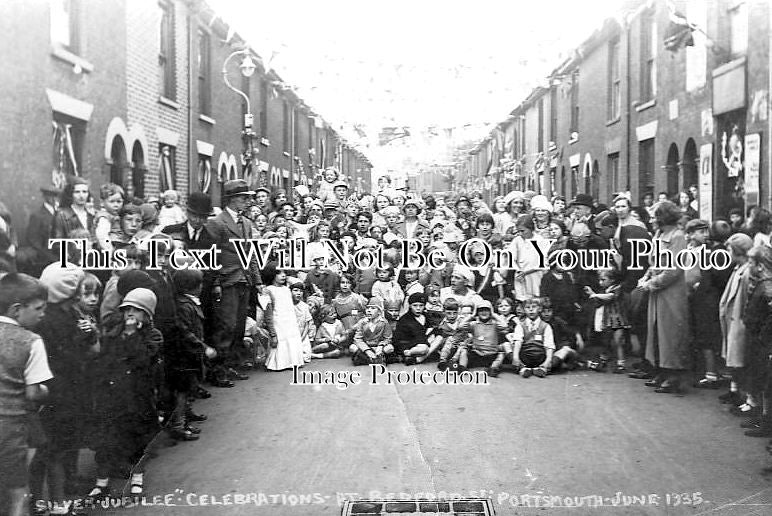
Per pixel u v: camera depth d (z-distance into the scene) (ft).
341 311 25.48
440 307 23.93
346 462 14.46
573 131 39.22
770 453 14.60
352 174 68.23
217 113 45.55
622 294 22.03
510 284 23.30
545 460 14.44
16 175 19.81
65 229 17.83
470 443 15.44
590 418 17.11
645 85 31.17
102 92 26.11
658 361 19.84
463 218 34.42
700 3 25.32
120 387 12.92
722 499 12.47
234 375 21.98
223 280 21.61
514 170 52.39
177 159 37.42
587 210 25.31
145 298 13.42
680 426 16.44
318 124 59.21
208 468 14.24
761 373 16.72
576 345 22.38
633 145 31.81
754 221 20.38
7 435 11.15
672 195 28.94
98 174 25.50
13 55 19.71
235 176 50.16
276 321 23.22
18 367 11.24
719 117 25.29
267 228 29.81
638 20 30.27
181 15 37.70
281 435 16.22
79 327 12.94
